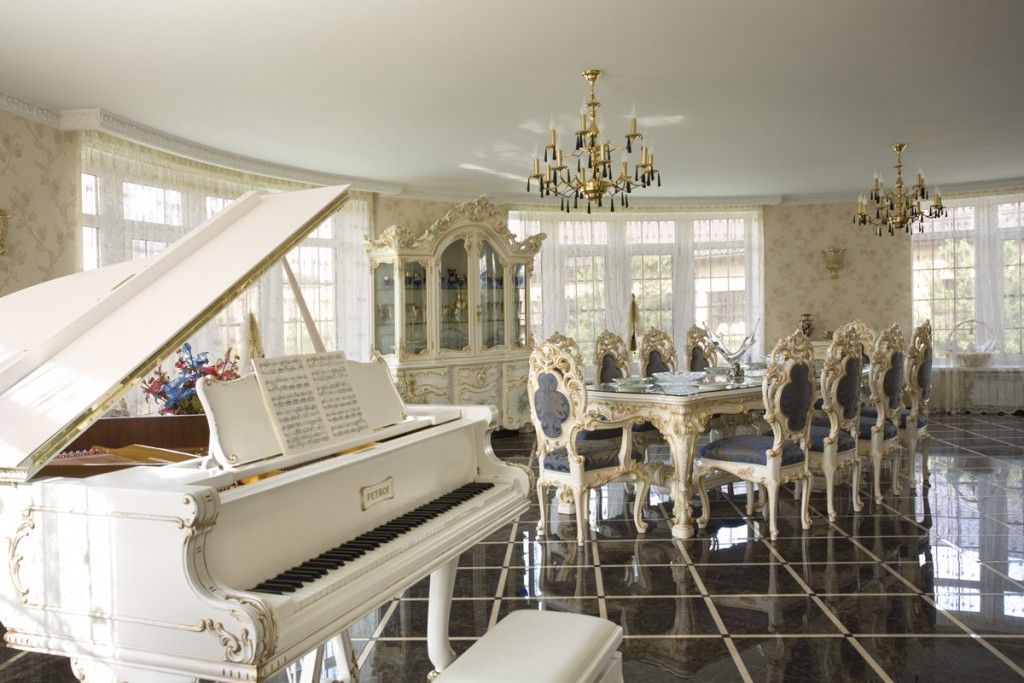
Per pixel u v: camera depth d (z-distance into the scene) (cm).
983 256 1002
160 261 230
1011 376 990
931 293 1023
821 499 582
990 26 423
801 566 424
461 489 288
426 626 352
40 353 203
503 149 696
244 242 234
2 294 505
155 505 165
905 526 502
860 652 312
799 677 291
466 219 838
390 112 569
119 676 173
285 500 197
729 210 1048
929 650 313
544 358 473
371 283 823
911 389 604
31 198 531
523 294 902
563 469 480
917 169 855
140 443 420
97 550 170
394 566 212
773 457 475
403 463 253
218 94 517
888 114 609
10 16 382
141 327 202
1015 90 548
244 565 182
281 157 720
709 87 524
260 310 757
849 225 1034
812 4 387
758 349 1042
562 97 540
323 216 245
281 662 165
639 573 417
